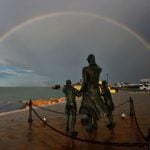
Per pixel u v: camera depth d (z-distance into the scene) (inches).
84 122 689.0
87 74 554.9
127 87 4950.8
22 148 413.4
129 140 460.8
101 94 605.3
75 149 402.3
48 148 412.2
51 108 1132.5
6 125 644.7
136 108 1065.5
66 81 540.4
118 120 716.0
